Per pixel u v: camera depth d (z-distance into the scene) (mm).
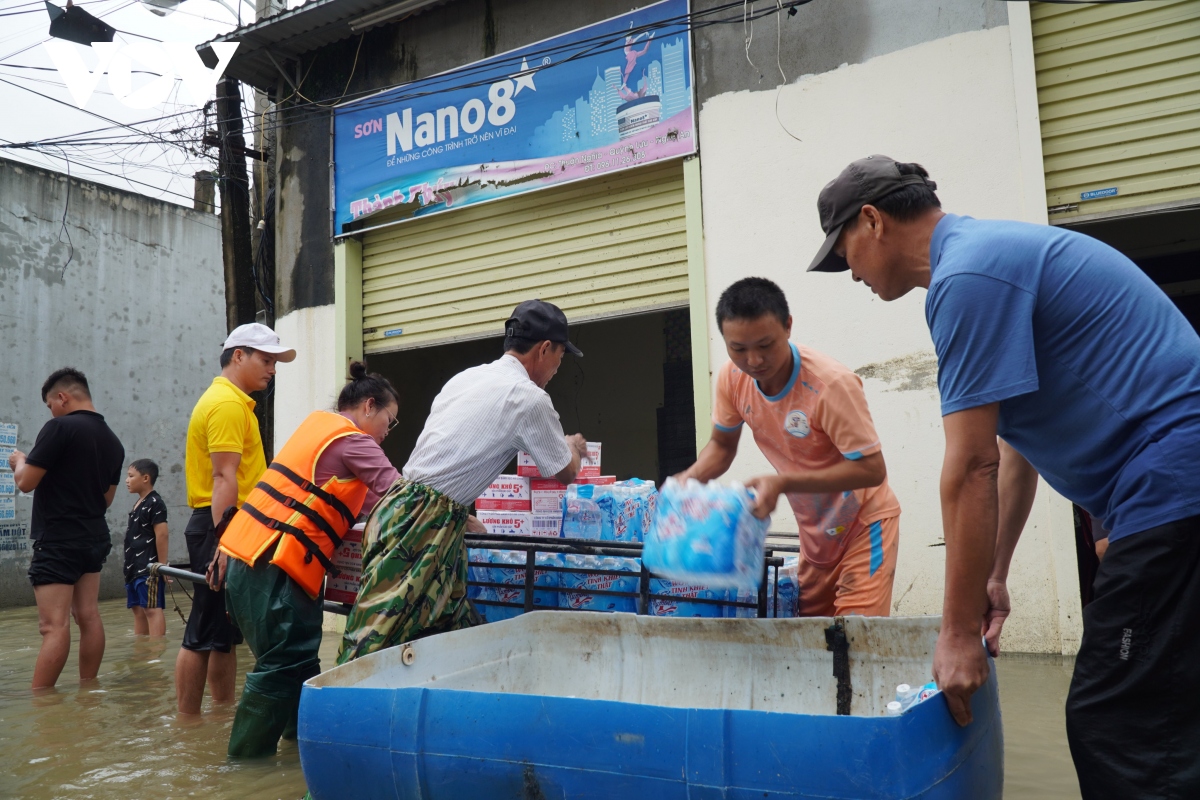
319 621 3371
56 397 5125
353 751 2160
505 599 3197
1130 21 4688
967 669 1648
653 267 6250
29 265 11641
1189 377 1597
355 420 3586
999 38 4961
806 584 2971
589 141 6422
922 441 5000
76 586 5105
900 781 1596
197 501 4188
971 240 1714
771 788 1688
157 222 13367
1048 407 1679
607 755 1860
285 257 8023
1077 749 1671
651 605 2938
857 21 5406
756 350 2564
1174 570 1545
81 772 3164
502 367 3061
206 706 4230
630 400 10031
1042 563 4656
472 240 7113
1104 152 4750
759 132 5711
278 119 8141
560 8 6688
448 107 7109
